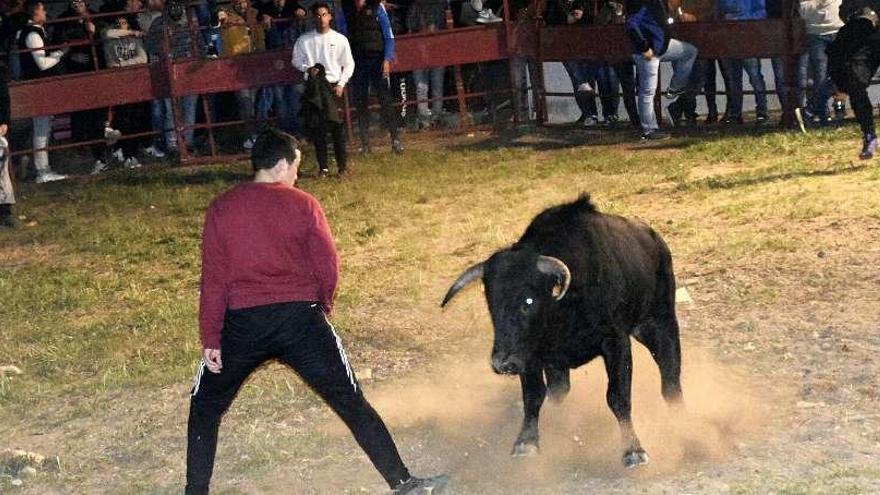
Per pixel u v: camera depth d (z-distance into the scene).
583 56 22.55
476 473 8.06
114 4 23.31
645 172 18.02
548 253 7.43
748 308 11.10
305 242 7.23
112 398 10.54
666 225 14.43
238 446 9.03
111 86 22.27
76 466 8.97
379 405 9.75
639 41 20.31
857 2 17.12
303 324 7.24
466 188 18.39
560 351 7.70
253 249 7.16
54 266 16.31
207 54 22.98
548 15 23.31
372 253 15.08
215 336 7.19
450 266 14.03
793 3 19.80
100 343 12.25
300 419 9.56
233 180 21.25
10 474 8.84
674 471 7.72
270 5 23.27
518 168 19.53
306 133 21.39
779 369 9.57
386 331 11.70
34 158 22.70
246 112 22.83
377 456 7.38
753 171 16.86
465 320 11.91
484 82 25.23
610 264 7.70
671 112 21.72
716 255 12.84
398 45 22.84
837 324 10.37
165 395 10.48
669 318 8.53
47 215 19.69
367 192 18.67
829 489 7.09
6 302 14.41
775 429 8.30
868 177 15.43
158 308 13.48
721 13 21.25
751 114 22.70
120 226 18.25
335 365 7.32
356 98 21.81
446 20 23.44
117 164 23.34
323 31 20.53
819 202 14.39
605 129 22.56
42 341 12.61
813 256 12.31
